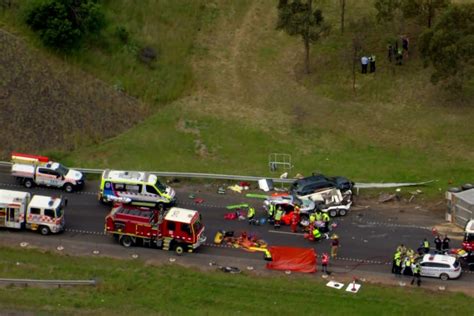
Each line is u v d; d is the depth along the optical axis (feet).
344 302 529.45
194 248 585.22
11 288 529.04
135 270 559.79
